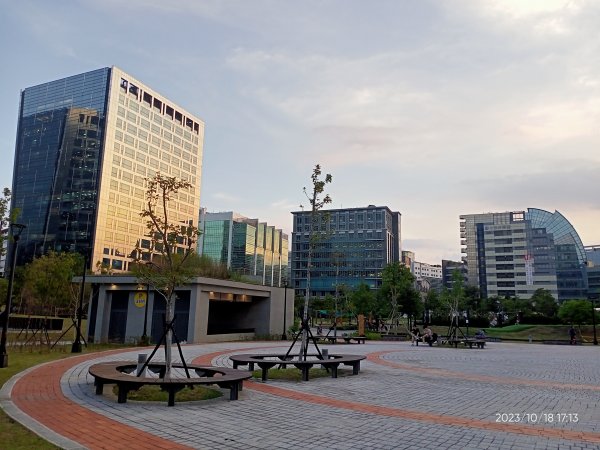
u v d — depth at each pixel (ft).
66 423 24.62
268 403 31.60
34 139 411.95
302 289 506.89
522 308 330.54
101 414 26.91
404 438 23.11
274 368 52.37
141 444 21.08
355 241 508.12
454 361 68.33
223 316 125.29
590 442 22.88
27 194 402.52
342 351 83.66
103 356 60.64
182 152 474.49
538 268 469.16
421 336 129.18
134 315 101.24
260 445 21.39
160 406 29.58
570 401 34.94
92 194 382.01
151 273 38.22
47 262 160.86
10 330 113.80
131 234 407.03
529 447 21.85
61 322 128.77
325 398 34.12
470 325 225.76
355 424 25.94
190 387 35.96
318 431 24.18
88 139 390.42
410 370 54.39
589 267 549.13
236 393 32.60
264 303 120.06
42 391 33.99
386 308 222.69
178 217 451.94
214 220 528.22
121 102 405.59
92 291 106.93
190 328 92.48
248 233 527.81
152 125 438.40
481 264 491.72
